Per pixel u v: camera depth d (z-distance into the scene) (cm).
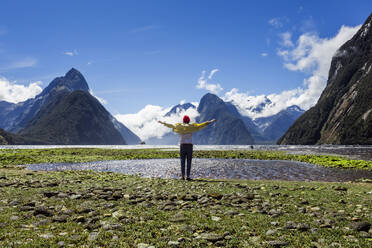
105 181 1331
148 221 575
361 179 1669
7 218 574
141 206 730
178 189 1077
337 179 1775
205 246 440
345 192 1043
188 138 1502
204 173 2108
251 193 981
